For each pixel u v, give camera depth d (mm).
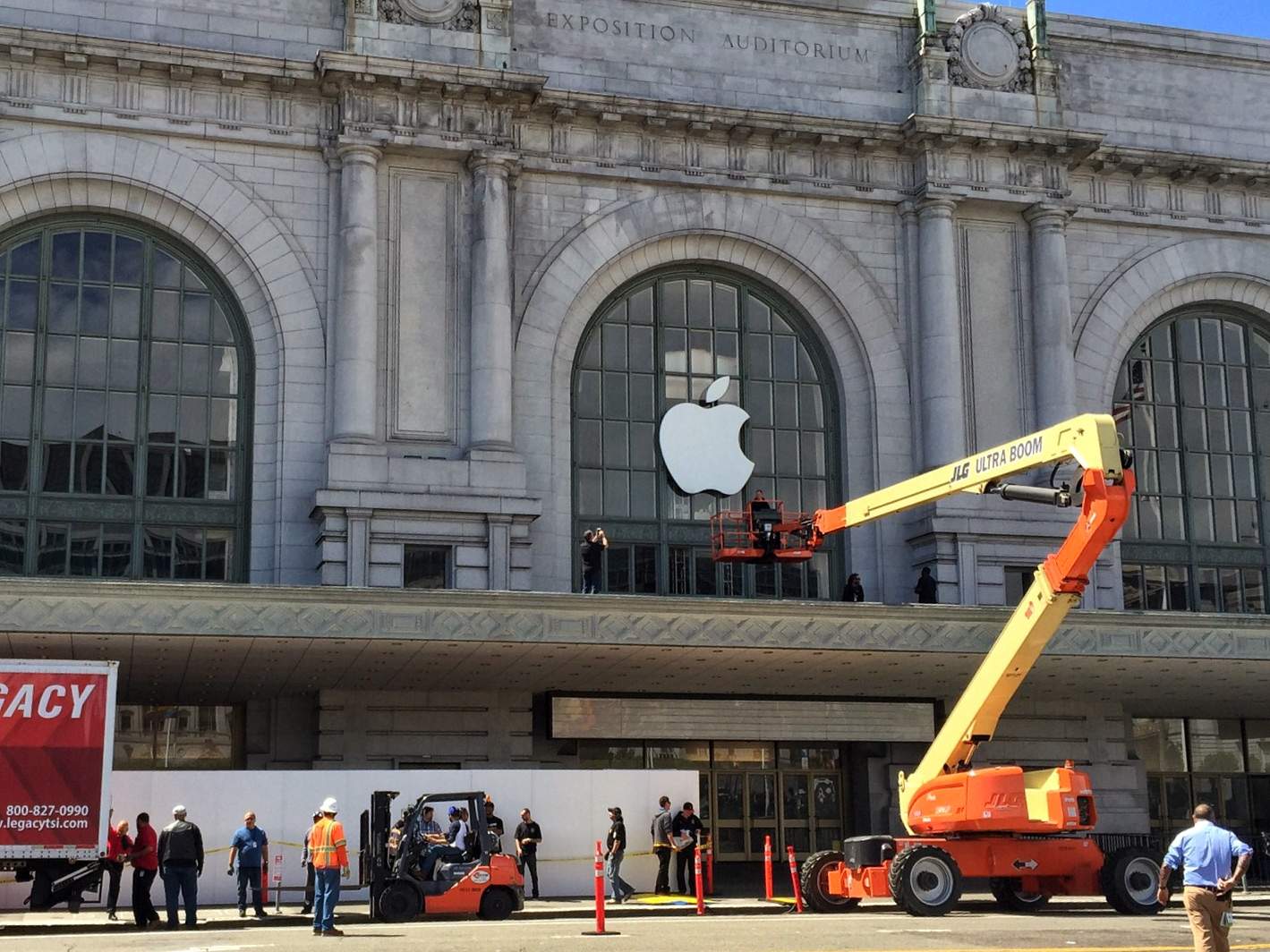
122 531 41969
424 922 28719
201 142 43719
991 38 50031
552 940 23484
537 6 47250
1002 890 31031
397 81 43938
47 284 42688
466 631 35844
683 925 26828
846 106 49219
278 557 42125
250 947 22953
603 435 46062
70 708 29594
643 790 36500
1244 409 51750
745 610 37594
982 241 49219
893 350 48125
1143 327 51000
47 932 27766
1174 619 40062
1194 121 52750
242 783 34406
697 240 47469
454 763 42219
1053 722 47094
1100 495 27906
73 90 42719
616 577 45250
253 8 44688
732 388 47406
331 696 41812
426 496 42156
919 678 42312
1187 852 17906
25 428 41875
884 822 45125
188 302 43594
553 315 45469
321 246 44031
